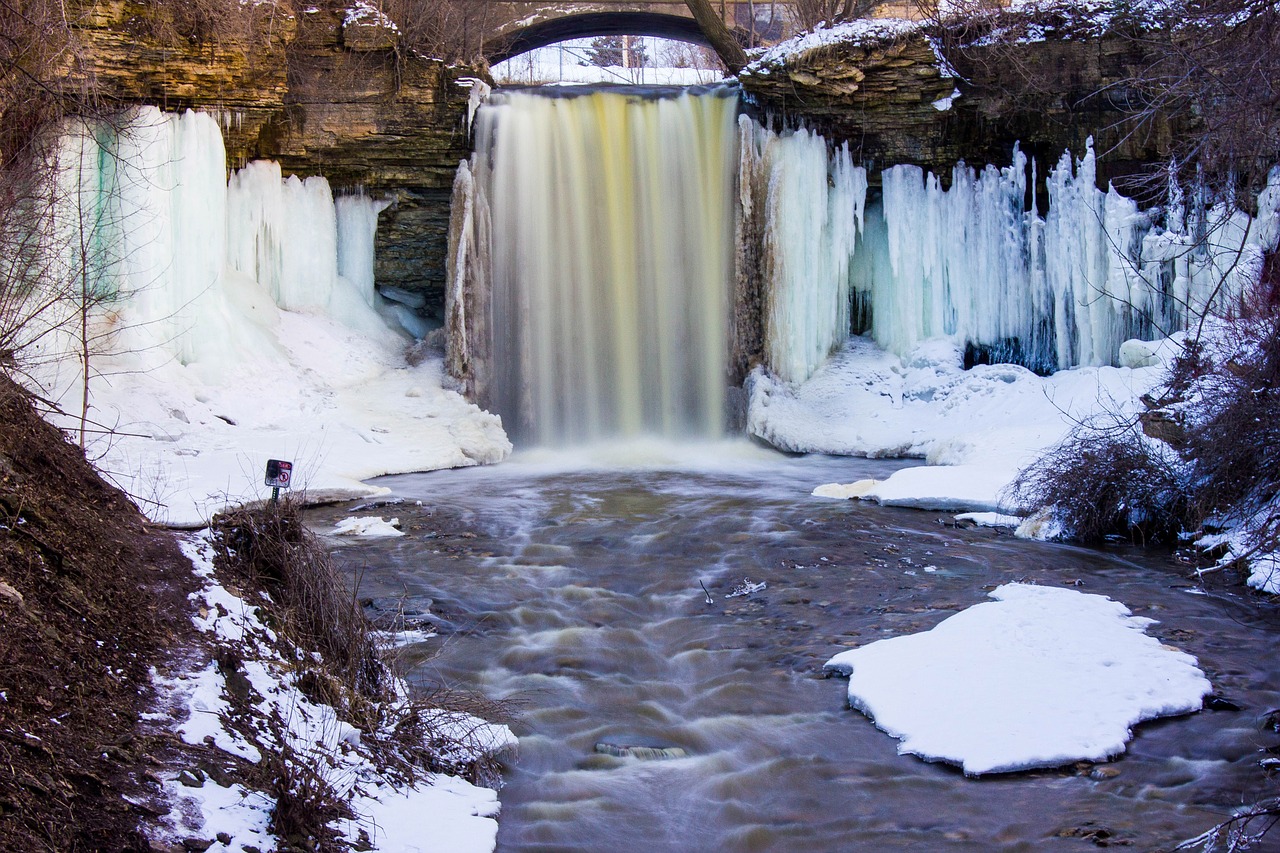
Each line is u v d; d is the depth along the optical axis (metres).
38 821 4.95
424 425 19.84
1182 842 6.41
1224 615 10.45
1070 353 21.02
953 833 6.64
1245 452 13.04
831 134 22.03
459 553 12.97
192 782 5.65
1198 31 11.34
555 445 21.45
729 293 22.05
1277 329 13.28
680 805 7.11
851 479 18.09
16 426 8.05
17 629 5.97
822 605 11.04
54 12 14.32
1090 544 13.41
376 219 22.41
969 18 21.28
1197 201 18.12
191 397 17.88
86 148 17.59
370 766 6.69
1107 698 8.15
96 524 7.70
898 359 22.27
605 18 26.31
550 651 9.90
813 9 25.53
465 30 23.66
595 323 21.73
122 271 18.03
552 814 6.95
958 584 11.62
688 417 22.02
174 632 6.97
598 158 21.73
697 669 9.50
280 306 21.36
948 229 21.97
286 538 8.55
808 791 7.25
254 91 19.45
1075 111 20.81
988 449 17.78
